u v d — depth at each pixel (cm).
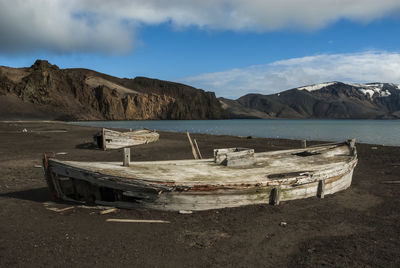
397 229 668
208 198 766
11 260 511
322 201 888
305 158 1146
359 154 2083
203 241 598
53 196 848
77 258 521
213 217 730
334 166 982
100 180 760
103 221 702
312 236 630
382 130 7175
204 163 1018
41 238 604
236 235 629
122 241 594
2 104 17025
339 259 524
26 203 841
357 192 1016
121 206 787
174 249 562
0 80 19062
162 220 708
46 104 19788
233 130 7362
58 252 543
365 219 737
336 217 749
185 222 698
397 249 564
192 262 514
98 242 588
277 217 739
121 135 2477
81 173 779
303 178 870
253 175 870
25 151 2069
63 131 4606
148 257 530
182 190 740
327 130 7269
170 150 2302
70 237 609
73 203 843
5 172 1295
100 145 2375
